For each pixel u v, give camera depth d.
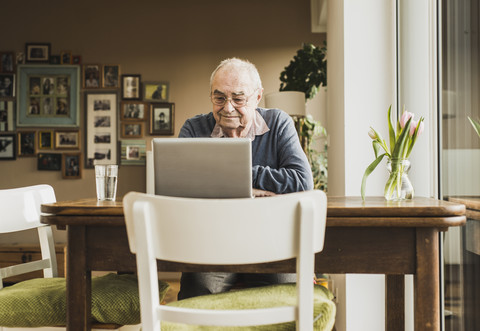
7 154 4.57
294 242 0.87
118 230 1.14
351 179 2.21
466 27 1.57
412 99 2.09
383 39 2.21
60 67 4.59
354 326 2.12
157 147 1.15
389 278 1.54
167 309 0.90
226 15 4.61
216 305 1.12
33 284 1.57
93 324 1.34
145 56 4.60
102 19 4.61
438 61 1.92
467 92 1.57
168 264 1.12
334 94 2.60
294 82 3.90
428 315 1.06
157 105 4.55
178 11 4.62
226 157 1.14
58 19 4.62
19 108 4.59
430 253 1.06
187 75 4.59
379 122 2.21
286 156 1.85
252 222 0.84
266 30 4.59
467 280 1.59
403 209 1.05
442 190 1.88
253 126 1.95
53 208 1.14
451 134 1.74
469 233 1.56
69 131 4.58
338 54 2.42
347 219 1.05
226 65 1.90
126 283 1.49
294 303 1.11
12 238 4.45
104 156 4.56
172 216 0.86
